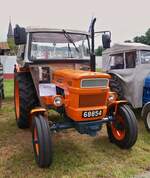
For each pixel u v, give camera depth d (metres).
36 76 4.72
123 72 6.45
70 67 5.00
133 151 4.46
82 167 3.85
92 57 5.02
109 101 4.43
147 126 5.47
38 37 4.90
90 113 4.01
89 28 5.19
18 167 3.84
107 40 4.92
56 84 4.46
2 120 6.36
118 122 4.61
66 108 4.12
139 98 6.16
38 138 3.78
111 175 3.62
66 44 5.05
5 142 4.86
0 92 7.81
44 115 4.06
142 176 3.61
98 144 4.78
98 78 4.00
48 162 3.78
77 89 3.89
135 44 6.68
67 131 5.49
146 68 6.22
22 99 5.08
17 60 5.87
